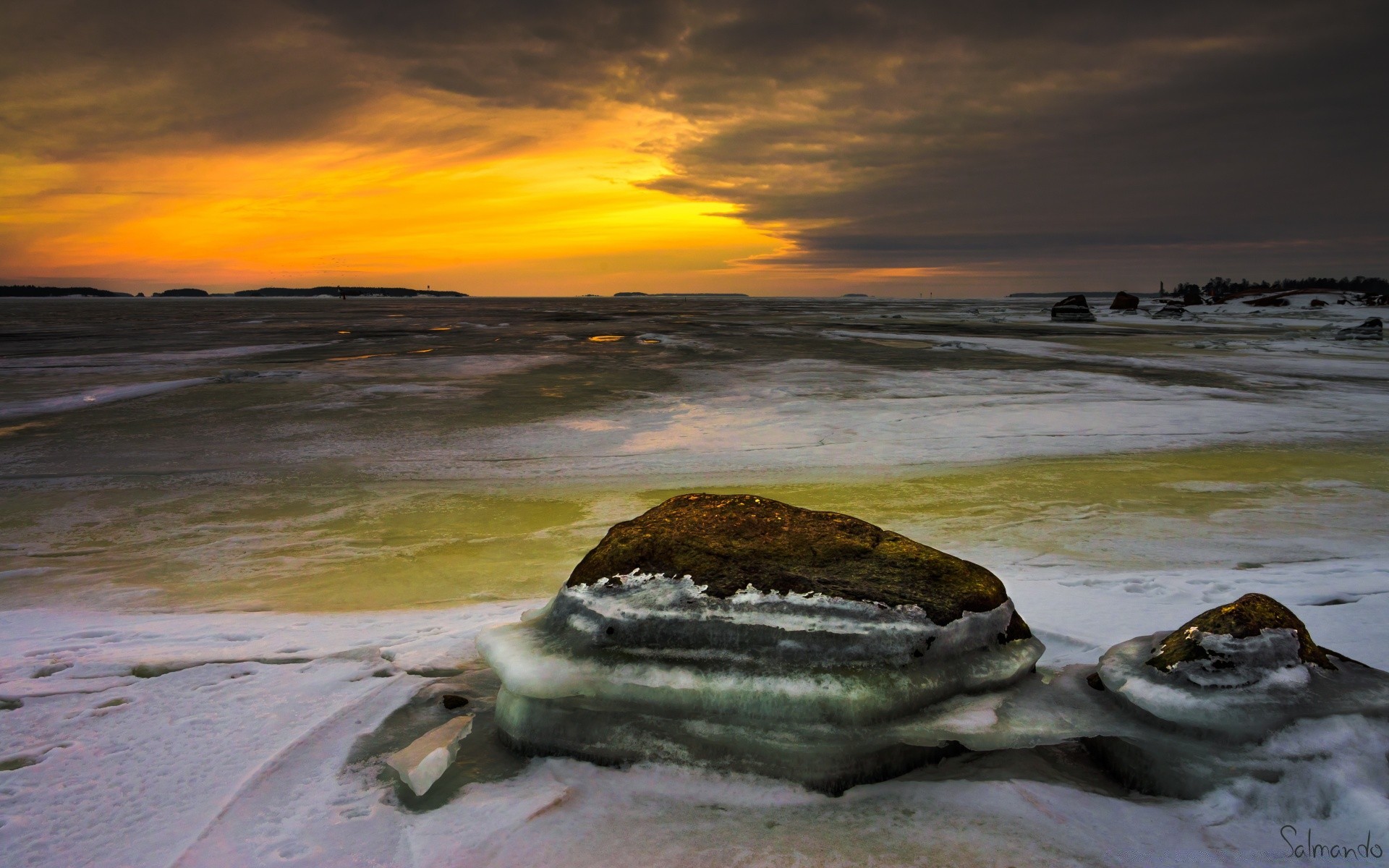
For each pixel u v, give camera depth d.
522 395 16.42
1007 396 15.81
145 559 6.47
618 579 3.38
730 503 3.71
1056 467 9.53
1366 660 3.55
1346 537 6.50
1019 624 3.38
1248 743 2.66
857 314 72.19
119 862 2.34
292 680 3.73
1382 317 51.94
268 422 13.23
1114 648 3.32
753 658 3.01
